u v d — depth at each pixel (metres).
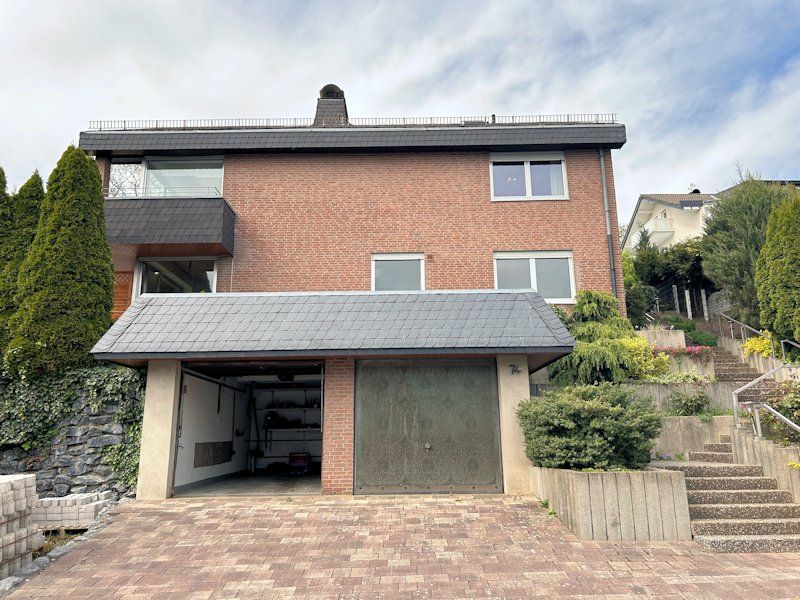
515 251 15.58
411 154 16.06
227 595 5.59
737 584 5.68
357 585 5.77
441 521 7.73
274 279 15.32
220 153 15.95
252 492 10.19
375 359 9.95
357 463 9.57
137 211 14.36
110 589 5.79
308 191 15.84
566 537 7.07
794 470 7.89
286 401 16.50
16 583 6.00
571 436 7.97
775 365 13.67
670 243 34.47
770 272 14.41
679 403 11.45
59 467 9.75
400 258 15.59
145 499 9.32
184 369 10.55
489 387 9.85
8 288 10.93
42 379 10.09
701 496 7.86
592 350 12.05
